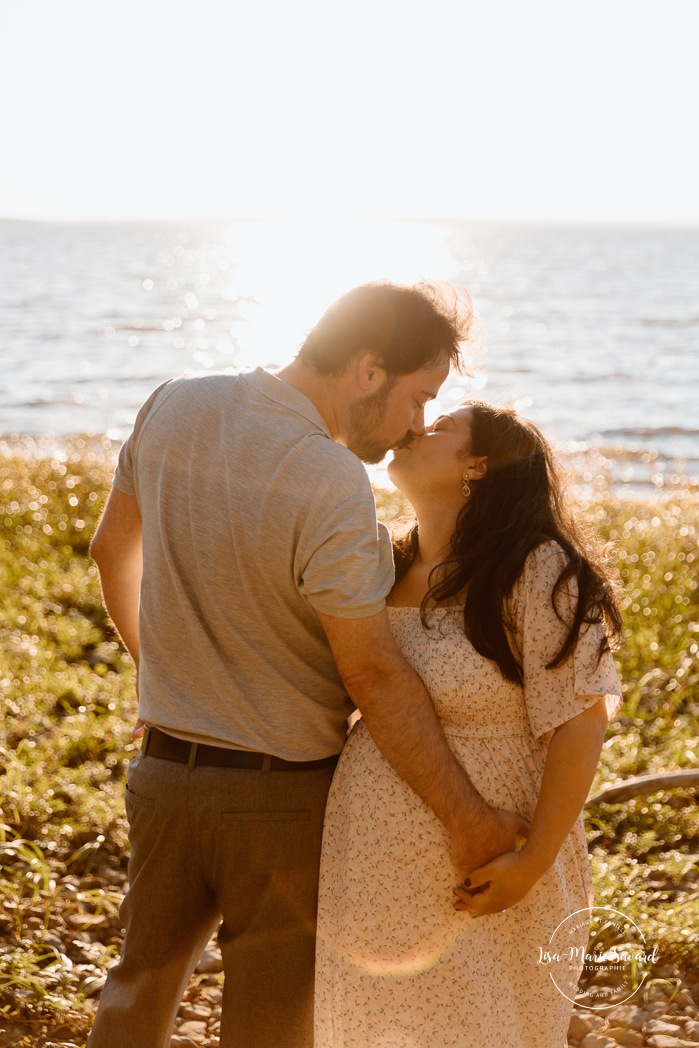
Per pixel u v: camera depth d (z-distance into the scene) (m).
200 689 2.23
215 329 54.56
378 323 2.20
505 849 2.31
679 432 24.33
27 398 28.12
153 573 2.27
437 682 2.36
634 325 57.16
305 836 2.26
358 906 2.34
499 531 2.35
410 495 2.53
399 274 2.35
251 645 2.17
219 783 2.20
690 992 3.41
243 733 2.21
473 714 2.37
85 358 40.25
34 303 67.38
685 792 4.73
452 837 2.27
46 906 3.73
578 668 2.26
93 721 5.27
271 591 2.13
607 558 2.58
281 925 2.28
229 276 111.12
